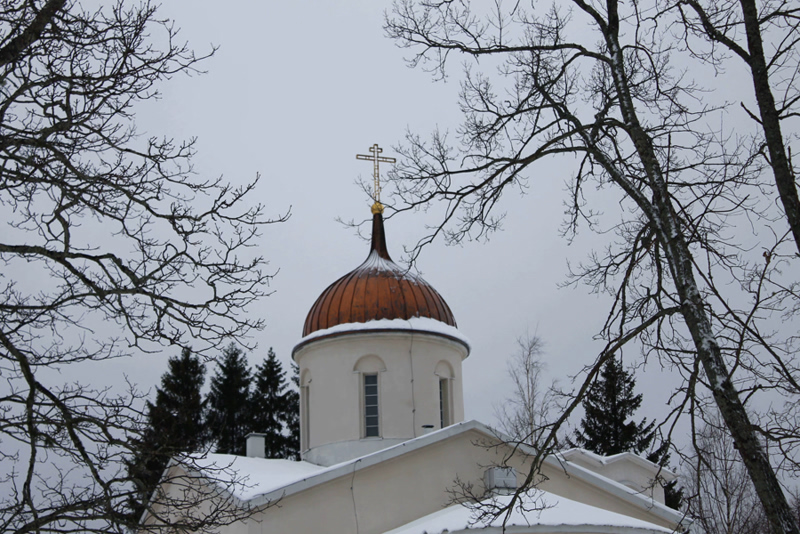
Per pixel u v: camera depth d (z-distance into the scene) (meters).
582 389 11.46
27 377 9.85
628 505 23.23
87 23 10.51
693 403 10.41
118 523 10.28
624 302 11.61
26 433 9.91
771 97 9.34
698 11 10.32
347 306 26.61
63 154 10.30
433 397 26.12
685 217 11.12
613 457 28.20
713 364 9.21
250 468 24.05
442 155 12.66
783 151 9.17
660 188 10.36
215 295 11.27
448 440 22.30
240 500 19.73
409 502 21.34
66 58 10.58
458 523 18.27
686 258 9.91
